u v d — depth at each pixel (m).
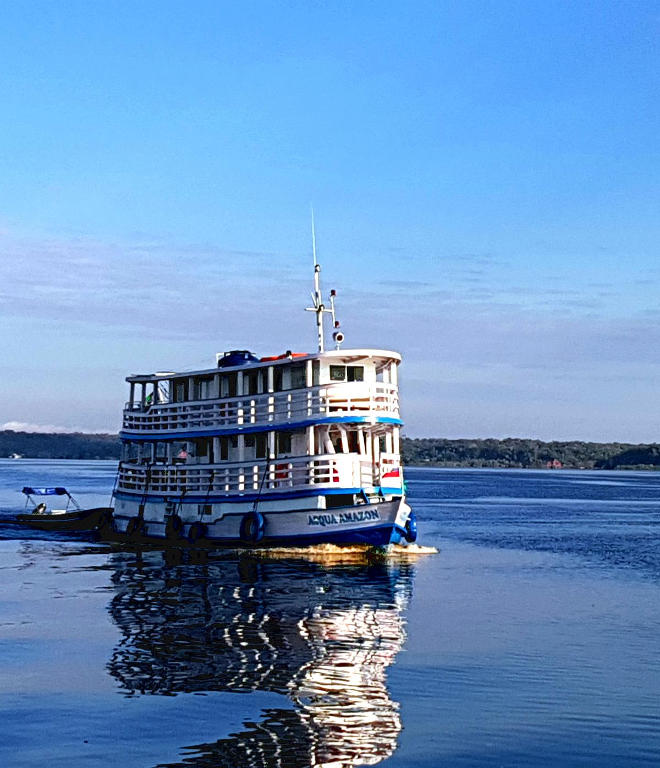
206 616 34.28
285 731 20.86
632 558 57.75
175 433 57.94
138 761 19.11
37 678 25.17
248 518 53.62
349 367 52.41
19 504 108.62
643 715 22.45
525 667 27.09
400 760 19.28
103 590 40.78
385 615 35.34
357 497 51.59
